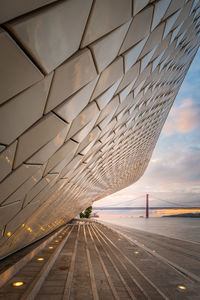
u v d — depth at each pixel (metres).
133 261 8.90
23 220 5.96
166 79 10.75
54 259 8.23
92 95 3.97
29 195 4.79
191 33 8.88
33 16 1.73
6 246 6.25
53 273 6.62
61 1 1.89
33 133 3.01
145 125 15.86
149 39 4.57
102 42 2.94
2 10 1.49
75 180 9.60
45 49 2.07
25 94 2.30
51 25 1.96
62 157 4.92
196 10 6.88
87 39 2.62
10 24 1.61
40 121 2.96
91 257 9.38
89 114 4.49
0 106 2.12
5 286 5.12
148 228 37.53
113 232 20.77
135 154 27.67
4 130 2.41
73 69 2.78
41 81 2.37
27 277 5.82
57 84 2.71
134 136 15.38
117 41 3.30
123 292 5.39
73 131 4.38
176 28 6.20
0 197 3.48
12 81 2.01
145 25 3.78
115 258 9.35
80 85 3.25
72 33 2.29
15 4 1.54
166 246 13.50
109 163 16.92
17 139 2.78
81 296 5.05
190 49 11.27
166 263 8.66
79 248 11.51
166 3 3.98
